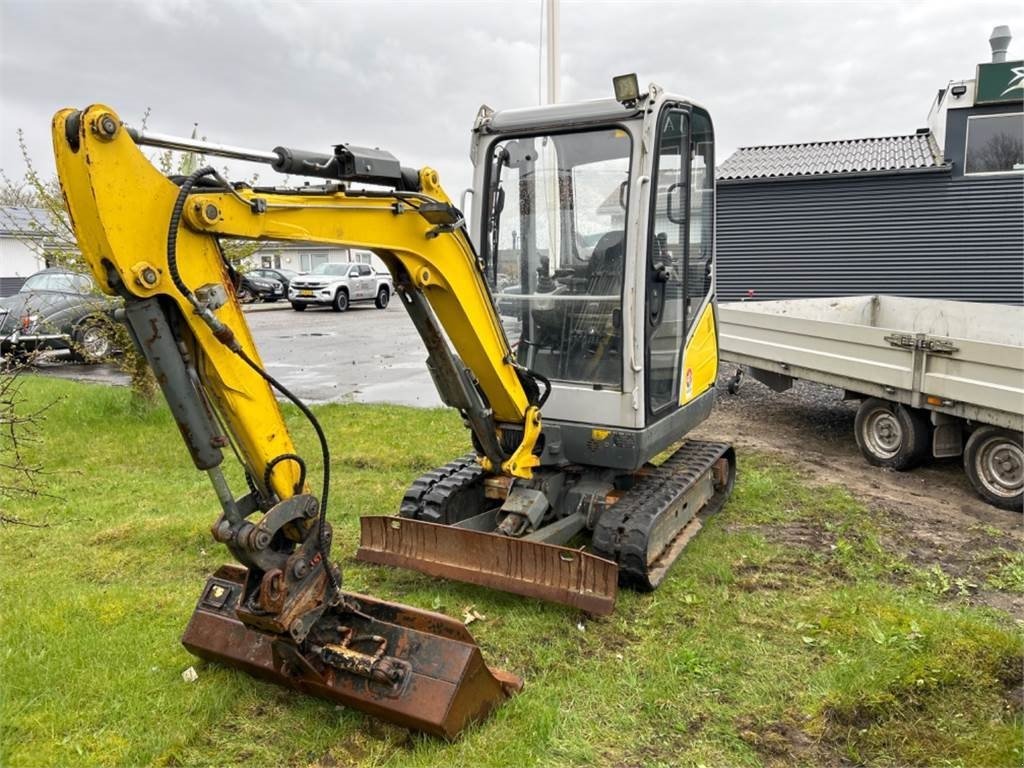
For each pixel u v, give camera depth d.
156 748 3.01
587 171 4.47
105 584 4.52
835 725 3.20
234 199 2.61
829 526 5.48
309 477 6.62
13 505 5.85
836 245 15.88
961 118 14.93
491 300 3.87
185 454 7.36
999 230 14.81
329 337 17.09
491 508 5.01
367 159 3.07
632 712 3.29
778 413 9.45
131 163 2.34
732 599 4.30
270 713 3.24
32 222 8.25
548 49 8.80
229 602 3.52
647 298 4.30
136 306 2.41
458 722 2.97
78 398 9.41
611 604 3.71
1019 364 5.46
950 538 5.30
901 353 6.41
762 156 17.83
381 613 3.16
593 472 4.83
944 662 3.55
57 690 3.35
